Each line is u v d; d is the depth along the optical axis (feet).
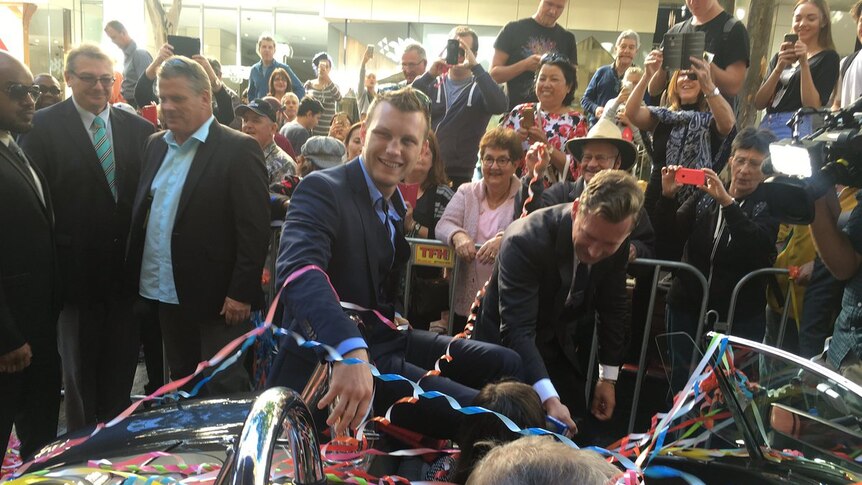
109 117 10.36
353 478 5.41
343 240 6.31
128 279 10.03
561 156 12.45
